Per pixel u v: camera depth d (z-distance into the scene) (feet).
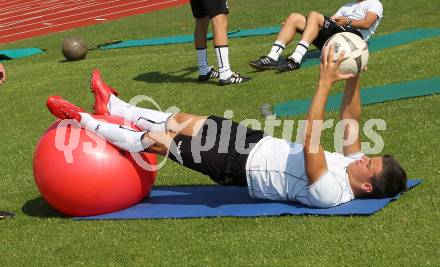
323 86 16.11
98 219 17.12
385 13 42.68
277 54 30.37
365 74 27.50
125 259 14.92
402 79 26.25
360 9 32.96
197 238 15.58
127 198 17.30
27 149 23.76
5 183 20.57
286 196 16.93
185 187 19.19
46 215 17.84
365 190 16.63
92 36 49.01
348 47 16.46
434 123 21.54
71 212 17.34
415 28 36.86
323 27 30.71
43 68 36.91
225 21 28.73
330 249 14.57
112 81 31.78
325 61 16.20
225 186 18.90
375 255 14.19
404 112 22.80
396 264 13.80
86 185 16.81
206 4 28.55
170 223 16.51
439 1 43.01
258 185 17.10
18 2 74.08
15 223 17.39
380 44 32.91
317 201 16.35
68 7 66.64
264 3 51.88
